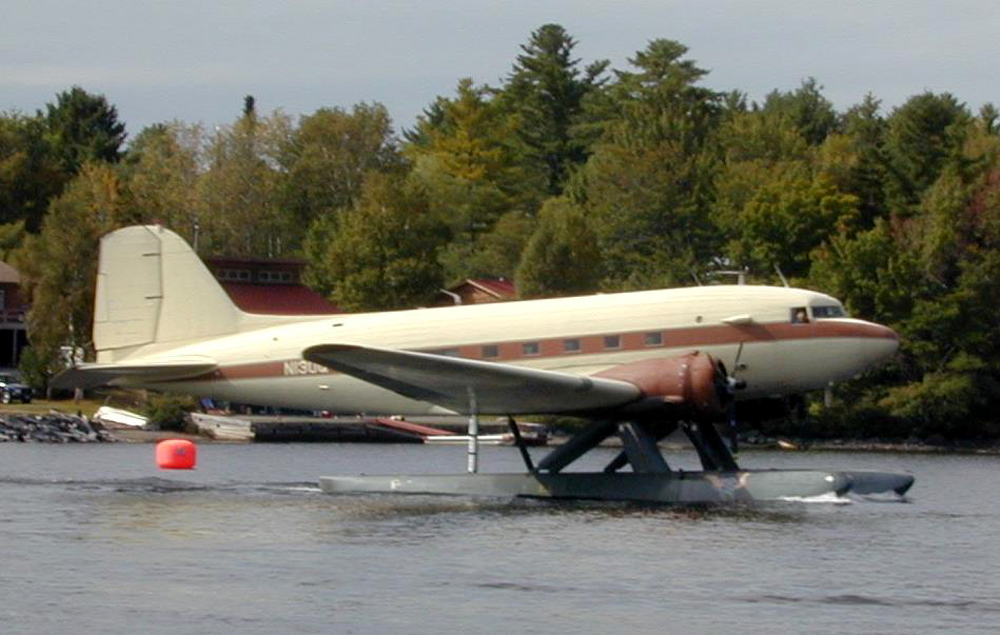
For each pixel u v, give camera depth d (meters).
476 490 120.62
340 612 73.19
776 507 111.81
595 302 122.12
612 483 117.00
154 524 102.44
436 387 116.25
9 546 92.12
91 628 69.69
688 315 119.31
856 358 118.75
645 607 74.56
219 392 130.88
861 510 110.88
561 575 82.38
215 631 69.38
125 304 134.25
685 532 97.94
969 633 69.31
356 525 101.56
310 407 129.62
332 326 128.25
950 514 110.06
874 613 73.31
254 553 89.56
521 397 117.19
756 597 76.88
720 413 116.06
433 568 84.50
